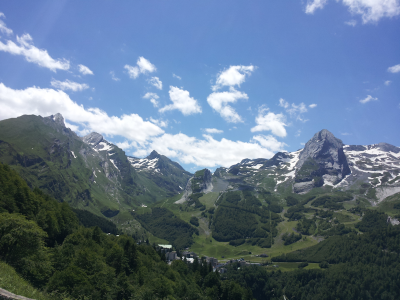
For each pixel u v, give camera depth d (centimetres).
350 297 18600
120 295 10025
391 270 19862
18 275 6116
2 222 6769
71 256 10231
